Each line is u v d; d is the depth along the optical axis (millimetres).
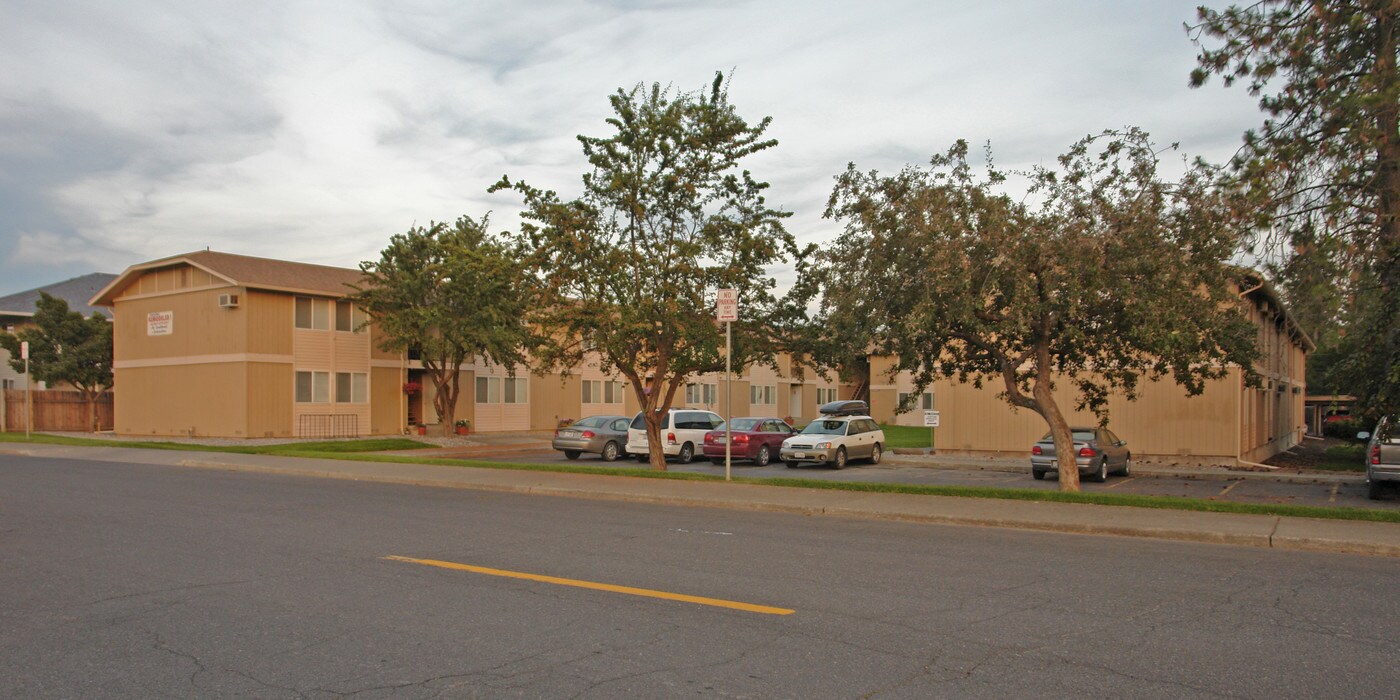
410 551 9531
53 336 38656
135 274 35750
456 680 5211
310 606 7027
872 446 26078
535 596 7379
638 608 6969
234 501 14062
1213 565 8977
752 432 26125
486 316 32188
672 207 17594
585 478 17062
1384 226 14391
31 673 5371
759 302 18500
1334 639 6145
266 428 32625
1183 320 12758
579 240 16844
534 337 19359
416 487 16781
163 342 35031
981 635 6211
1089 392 16453
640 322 16672
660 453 19125
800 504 13305
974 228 13594
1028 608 7020
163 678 5270
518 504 14039
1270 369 29438
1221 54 15914
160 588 7684
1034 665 5516
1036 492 13914
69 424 39750
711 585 7828
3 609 6953
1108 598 7395
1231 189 14484
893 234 14055
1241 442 24422
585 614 6777
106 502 13789
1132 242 12859
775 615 6754
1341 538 10039
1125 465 22031
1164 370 15148
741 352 18328
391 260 33750
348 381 35656
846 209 14406
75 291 49906
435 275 32812
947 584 7914
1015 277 13281
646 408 19031
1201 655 5746
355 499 14523
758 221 17938
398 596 7375
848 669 5426
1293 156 14938
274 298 33219
